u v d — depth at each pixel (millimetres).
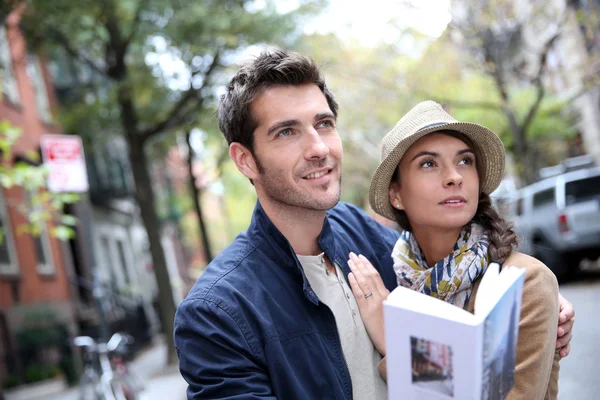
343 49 17453
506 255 2008
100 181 20812
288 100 2010
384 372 2053
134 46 13031
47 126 16656
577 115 22078
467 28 15539
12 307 12109
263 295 2004
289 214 2098
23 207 8414
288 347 1963
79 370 12680
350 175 27812
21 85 15250
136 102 13195
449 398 1460
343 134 22719
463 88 19406
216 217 53906
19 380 11094
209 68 12234
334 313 2088
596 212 11492
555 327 1882
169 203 28219
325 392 1950
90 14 11391
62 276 15930
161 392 9703
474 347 1395
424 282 2055
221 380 1879
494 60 15883
